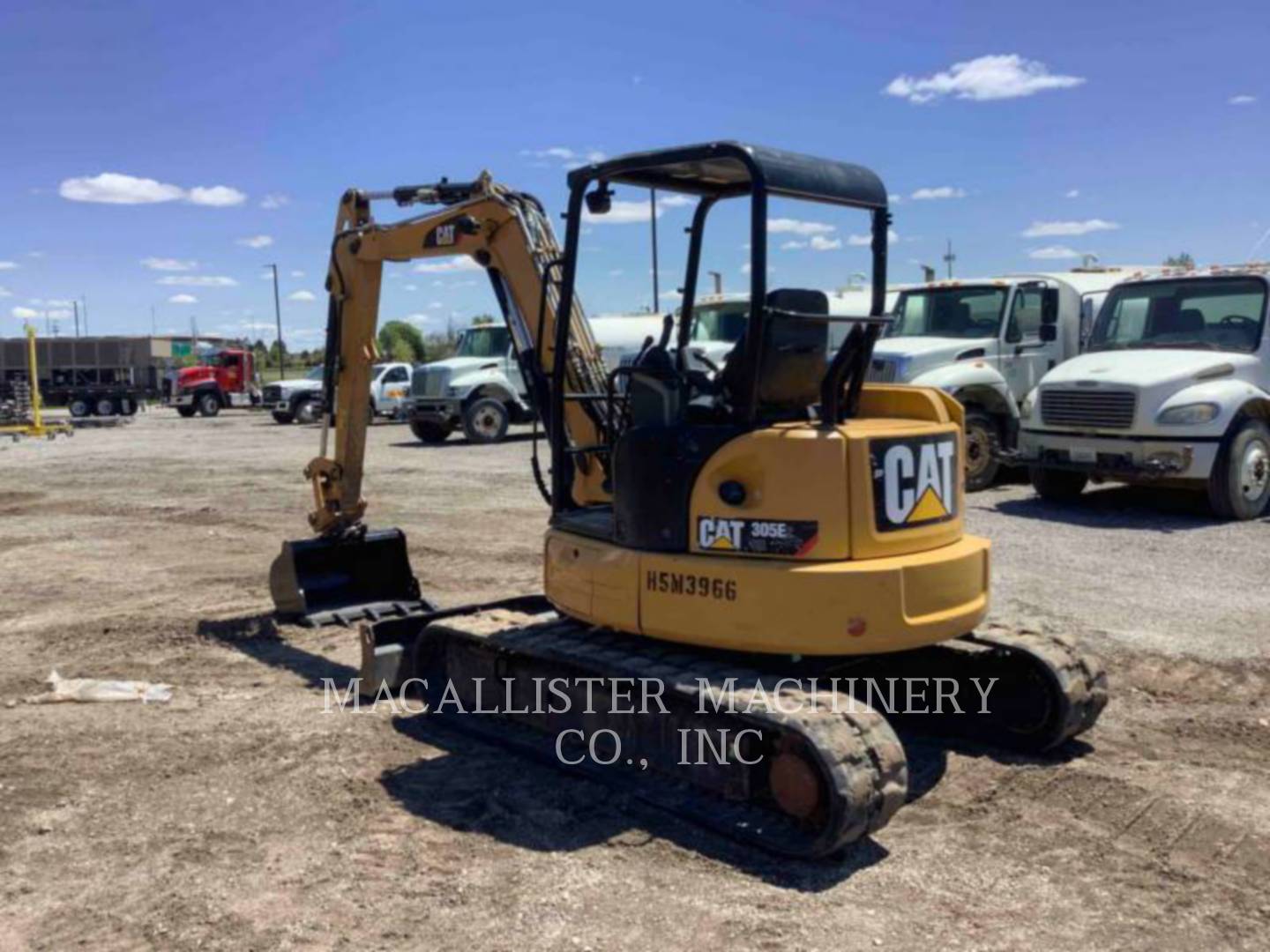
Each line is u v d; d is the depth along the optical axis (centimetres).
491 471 1909
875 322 548
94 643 840
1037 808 535
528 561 1139
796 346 528
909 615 508
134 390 4675
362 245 822
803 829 487
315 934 425
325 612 879
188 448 2589
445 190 761
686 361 588
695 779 529
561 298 612
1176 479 1256
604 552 568
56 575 1098
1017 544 1128
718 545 524
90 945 421
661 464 539
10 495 1711
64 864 486
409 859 486
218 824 524
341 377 856
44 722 666
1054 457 1331
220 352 4825
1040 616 851
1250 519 1258
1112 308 1428
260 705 696
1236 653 767
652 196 637
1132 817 525
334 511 875
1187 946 415
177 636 856
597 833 511
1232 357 1282
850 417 579
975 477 1511
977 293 1584
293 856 491
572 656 570
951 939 420
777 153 525
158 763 600
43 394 4594
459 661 670
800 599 501
